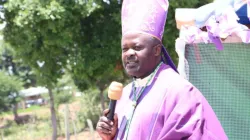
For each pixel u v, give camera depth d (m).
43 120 37.41
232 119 3.57
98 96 27.67
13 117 45.44
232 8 3.45
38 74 15.25
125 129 2.96
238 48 3.50
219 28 3.36
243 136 3.53
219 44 3.40
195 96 2.71
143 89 2.97
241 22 3.65
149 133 2.74
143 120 2.80
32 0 12.50
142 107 2.87
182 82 2.79
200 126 2.55
